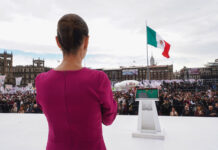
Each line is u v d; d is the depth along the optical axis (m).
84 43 0.85
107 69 68.69
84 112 0.68
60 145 0.69
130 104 9.97
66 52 0.80
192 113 8.17
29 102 12.54
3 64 72.06
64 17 0.82
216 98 9.06
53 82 0.72
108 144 3.14
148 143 3.17
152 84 18.94
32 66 76.38
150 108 3.83
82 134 0.69
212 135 3.60
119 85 18.30
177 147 2.96
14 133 3.92
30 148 3.02
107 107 0.77
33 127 4.45
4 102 12.52
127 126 4.41
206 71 56.22
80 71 0.75
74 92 0.68
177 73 72.75
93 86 0.70
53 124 0.72
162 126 4.39
